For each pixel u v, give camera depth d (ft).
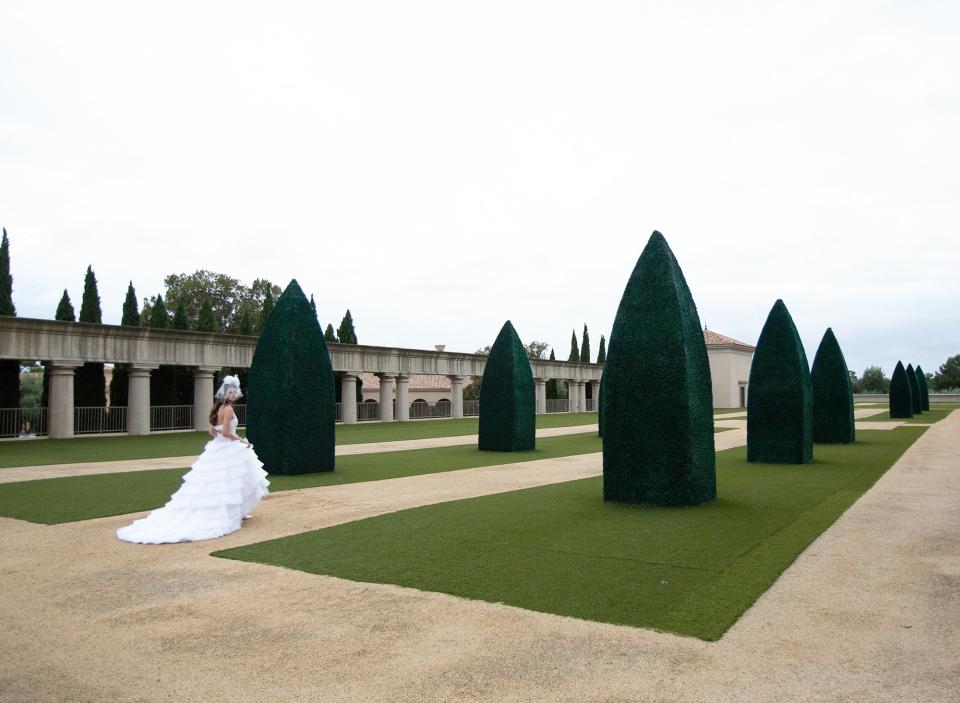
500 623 18.26
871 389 319.47
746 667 15.39
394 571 23.45
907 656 15.96
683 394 35.96
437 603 19.98
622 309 38.11
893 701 13.67
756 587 21.30
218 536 29.48
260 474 32.60
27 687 14.71
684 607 19.42
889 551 26.14
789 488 42.52
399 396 147.64
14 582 22.71
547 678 14.88
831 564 24.26
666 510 34.78
